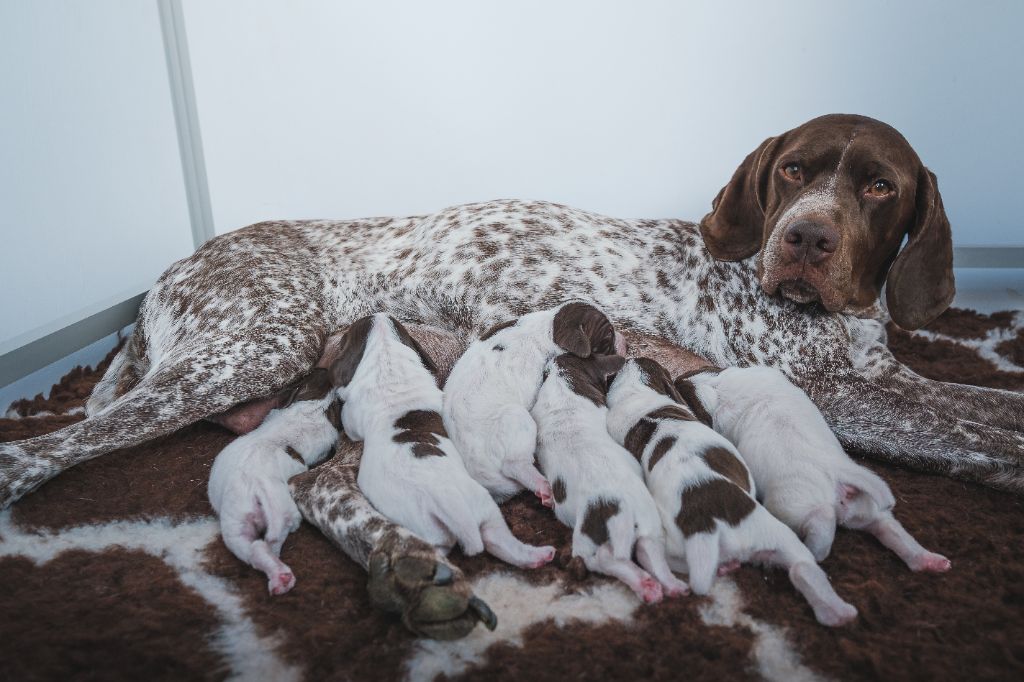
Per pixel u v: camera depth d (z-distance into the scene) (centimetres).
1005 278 162
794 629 72
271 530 81
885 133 95
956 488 93
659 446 81
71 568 80
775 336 103
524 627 73
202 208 157
